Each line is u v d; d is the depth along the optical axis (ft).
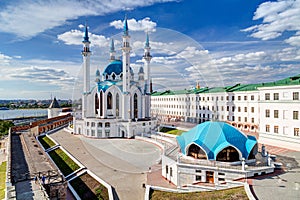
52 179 77.46
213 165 82.33
